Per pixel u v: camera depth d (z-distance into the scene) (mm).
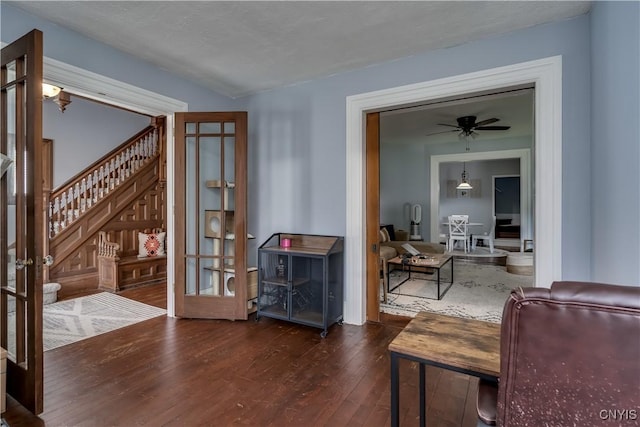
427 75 2906
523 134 6746
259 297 3381
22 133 1974
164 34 2607
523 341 794
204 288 3580
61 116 5391
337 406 1948
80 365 2424
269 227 3836
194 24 2461
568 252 2381
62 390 2094
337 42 2727
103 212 5074
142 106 3111
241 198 3361
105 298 4258
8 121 2062
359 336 3008
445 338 1397
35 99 1824
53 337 2941
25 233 1931
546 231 2441
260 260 3395
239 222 3369
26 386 1881
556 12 2291
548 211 2436
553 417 778
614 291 717
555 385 769
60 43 2494
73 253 4680
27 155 1852
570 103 2365
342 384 2188
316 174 3527
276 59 3039
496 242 9891
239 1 2168
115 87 2842
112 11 2291
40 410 1849
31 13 2318
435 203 7777
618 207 1645
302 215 3617
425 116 5344
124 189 5355
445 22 2424
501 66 2600
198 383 2186
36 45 1824
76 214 4797
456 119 5496
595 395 733
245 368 2395
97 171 5160
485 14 2320
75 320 3404
